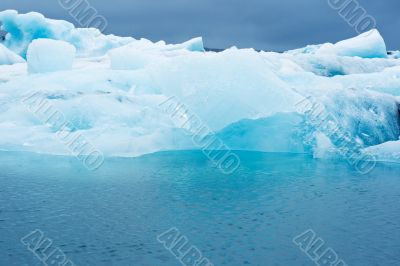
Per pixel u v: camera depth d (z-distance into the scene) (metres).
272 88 11.25
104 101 11.85
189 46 21.09
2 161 9.39
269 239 5.14
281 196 7.03
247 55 11.66
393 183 8.05
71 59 15.12
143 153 10.62
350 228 5.57
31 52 14.59
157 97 12.27
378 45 21.31
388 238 5.24
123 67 15.34
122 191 7.14
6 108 12.02
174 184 7.68
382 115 12.52
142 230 5.38
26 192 6.98
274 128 11.60
